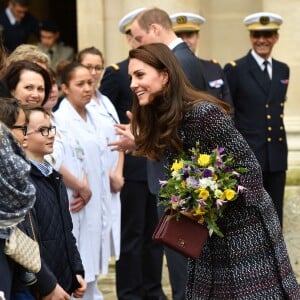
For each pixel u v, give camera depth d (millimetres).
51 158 20062
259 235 16438
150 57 16203
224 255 16547
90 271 20875
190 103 16266
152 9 21000
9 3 33000
